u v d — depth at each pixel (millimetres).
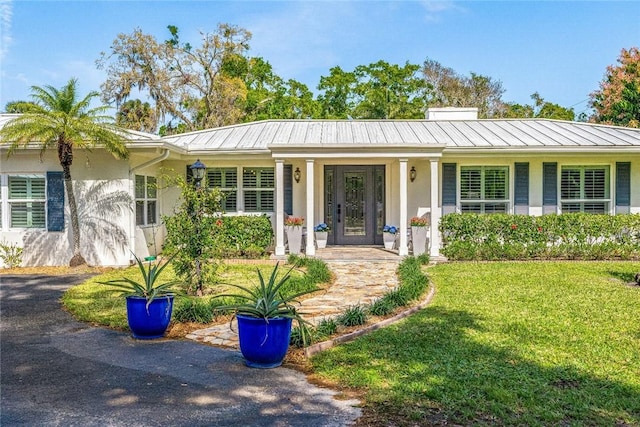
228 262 12688
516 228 13234
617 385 4406
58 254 12273
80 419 3869
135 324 6098
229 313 7250
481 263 12508
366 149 13109
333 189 15891
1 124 13062
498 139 14477
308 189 13281
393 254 13773
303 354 5449
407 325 6469
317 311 7402
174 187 14727
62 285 9961
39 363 5273
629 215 13359
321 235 14938
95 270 11734
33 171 12266
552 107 39375
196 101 30812
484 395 4168
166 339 6195
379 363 5027
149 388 4531
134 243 12539
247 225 13625
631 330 6211
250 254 13461
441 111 17844
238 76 33250
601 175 14086
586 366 4906
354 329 6301
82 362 5301
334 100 38094
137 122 28828
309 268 10625
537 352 5336
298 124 17141
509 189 14148
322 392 4398
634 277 9977
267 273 10844
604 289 8883
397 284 9602
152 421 3826
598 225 13219
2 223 12336
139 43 28578
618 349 5453
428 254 13109
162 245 14672
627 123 26469
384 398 4141
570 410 3883
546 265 12070
